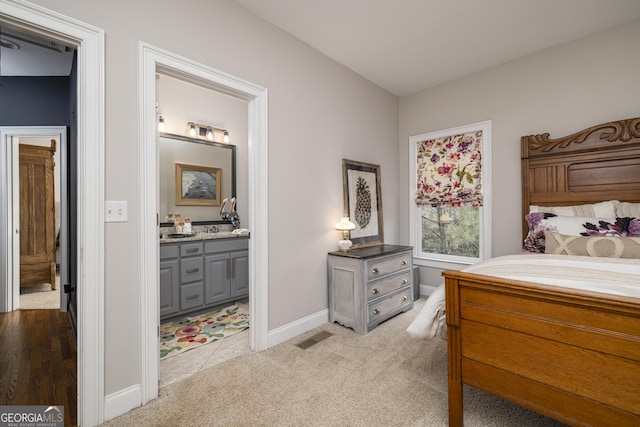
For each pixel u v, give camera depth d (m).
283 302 2.41
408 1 2.08
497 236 3.03
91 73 1.45
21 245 3.91
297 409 1.56
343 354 2.17
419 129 3.66
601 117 2.46
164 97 3.28
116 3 1.54
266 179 2.26
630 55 2.34
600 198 2.39
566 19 2.29
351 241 3.00
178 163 3.34
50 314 3.11
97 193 1.46
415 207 3.75
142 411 1.56
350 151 3.10
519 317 1.22
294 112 2.50
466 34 2.49
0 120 3.08
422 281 3.65
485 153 3.10
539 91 2.77
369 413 1.52
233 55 2.06
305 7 2.14
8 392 1.74
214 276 3.11
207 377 1.87
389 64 3.00
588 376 1.07
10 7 1.25
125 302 1.57
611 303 1.00
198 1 1.88
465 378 1.38
